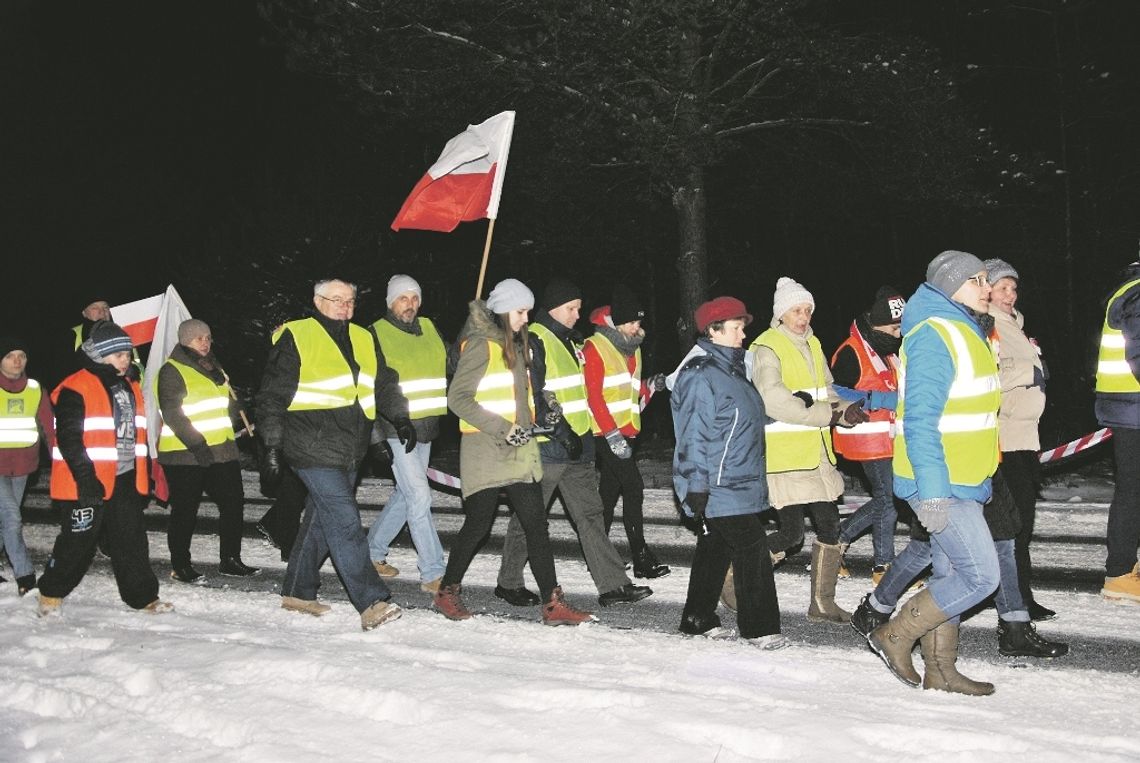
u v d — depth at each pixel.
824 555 6.88
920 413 5.16
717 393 6.14
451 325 20.28
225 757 4.60
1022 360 6.72
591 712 4.90
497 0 14.16
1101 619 6.78
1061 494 10.88
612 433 7.65
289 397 6.67
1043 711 5.10
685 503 6.21
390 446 7.83
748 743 4.57
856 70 14.15
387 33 14.51
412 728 4.81
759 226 23.95
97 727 5.04
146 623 6.84
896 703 5.17
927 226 22.02
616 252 20.44
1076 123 18.94
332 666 5.59
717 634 6.43
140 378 8.07
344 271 18.41
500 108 15.38
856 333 7.67
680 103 13.62
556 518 10.66
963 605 5.27
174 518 8.41
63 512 7.05
